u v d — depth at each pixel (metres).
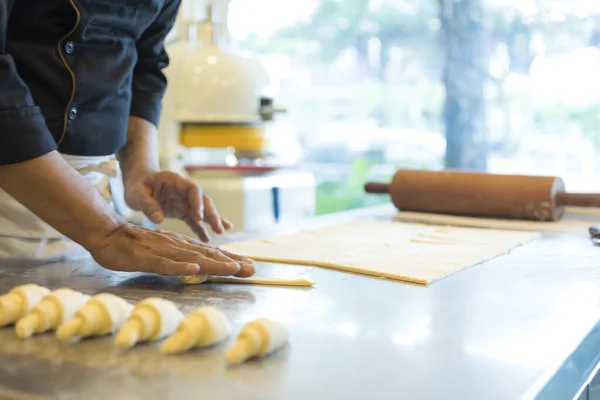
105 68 1.09
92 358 0.57
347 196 3.15
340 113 3.15
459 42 2.76
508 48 2.68
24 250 1.09
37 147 0.86
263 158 2.17
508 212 1.53
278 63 3.21
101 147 1.14
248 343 0.56
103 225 0.88
